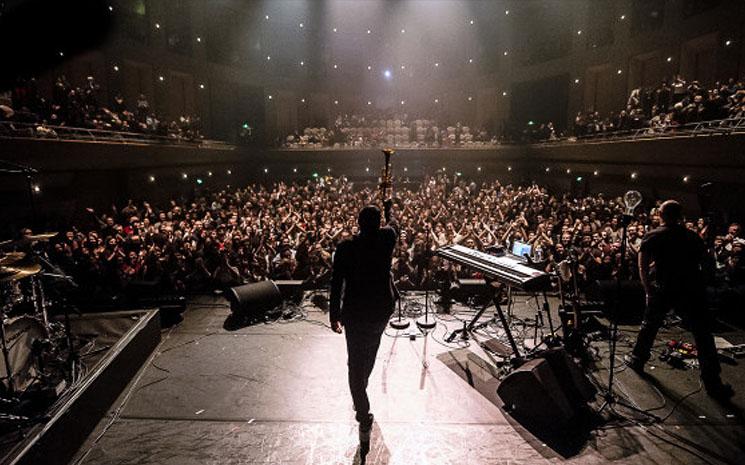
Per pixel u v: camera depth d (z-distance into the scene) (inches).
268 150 1017.5
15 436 132.6
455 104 1184.8
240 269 355.9
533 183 795.4
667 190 549.0
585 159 704.4
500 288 214.1
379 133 1099.3
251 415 168.7
